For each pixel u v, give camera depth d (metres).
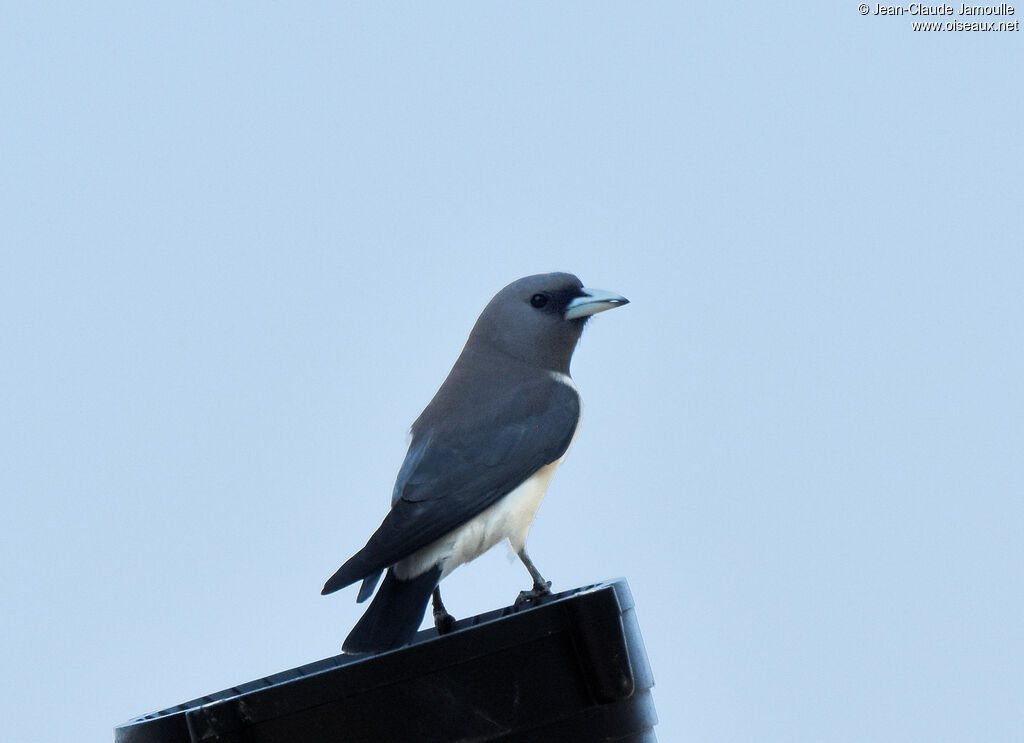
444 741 6.89
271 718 6.93
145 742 7.00
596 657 6.95
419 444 12.39
